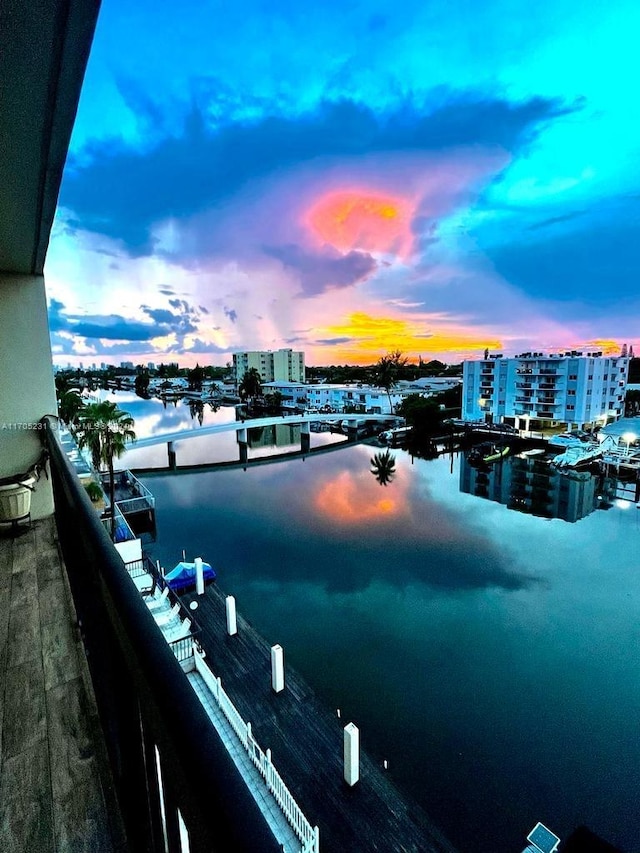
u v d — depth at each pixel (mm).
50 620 2299
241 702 10625
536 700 12492
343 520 26844
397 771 10016
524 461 40562
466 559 21750
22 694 1770
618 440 40562
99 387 151500
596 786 9781
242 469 39469
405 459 42875
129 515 24141
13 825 1245
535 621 16562
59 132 1488
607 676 13555
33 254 3154
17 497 3363
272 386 88625
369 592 18469
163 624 11859
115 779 1068
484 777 9922
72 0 926
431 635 15586
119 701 823
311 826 7750
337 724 9969
